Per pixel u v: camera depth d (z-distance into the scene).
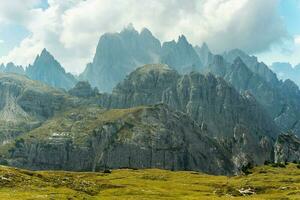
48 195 109.62
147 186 179.38
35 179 138.00
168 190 165.00
